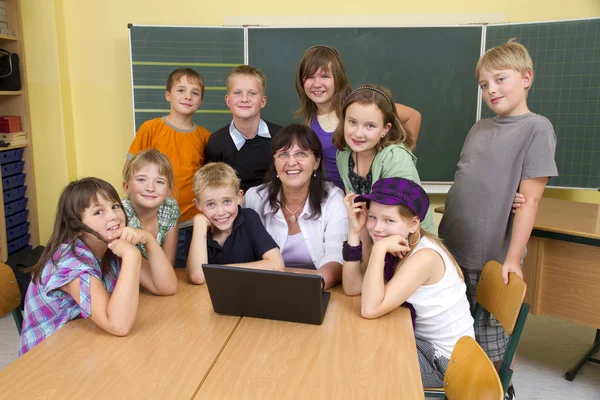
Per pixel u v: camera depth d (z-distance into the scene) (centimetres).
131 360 125
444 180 372
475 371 116
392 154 179
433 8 355
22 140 375
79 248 152
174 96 267
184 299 165
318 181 189
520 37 340
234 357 127
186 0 369
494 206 198
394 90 363
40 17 365
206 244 182
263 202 197
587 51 327
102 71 383
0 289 172
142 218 188
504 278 170
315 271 176
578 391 238
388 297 150
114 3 373
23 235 381
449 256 167
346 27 359
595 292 220
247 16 367
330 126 236
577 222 238
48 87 374
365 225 179
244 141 246
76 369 121
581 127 335
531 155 188
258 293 146
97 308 141
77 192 152
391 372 120
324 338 138
